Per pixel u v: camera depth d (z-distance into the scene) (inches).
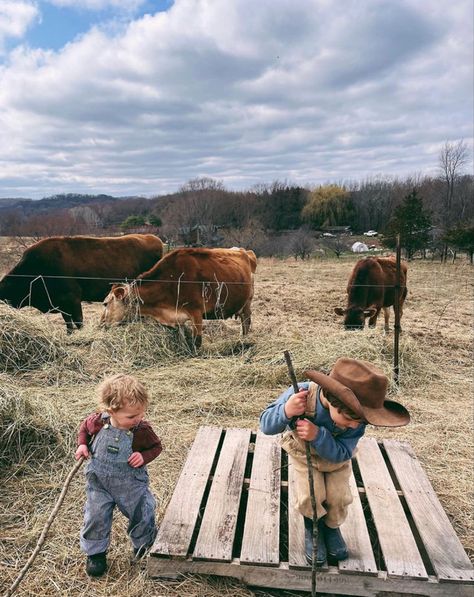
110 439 102.5
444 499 136.6
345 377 88.0
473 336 315.0
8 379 203.9
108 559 110.6
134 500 105.0
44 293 299.4
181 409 188.2
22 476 141.3
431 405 200.8
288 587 102.7
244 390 209.5
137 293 253.0
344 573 100.6
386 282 302.4
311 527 103.3
